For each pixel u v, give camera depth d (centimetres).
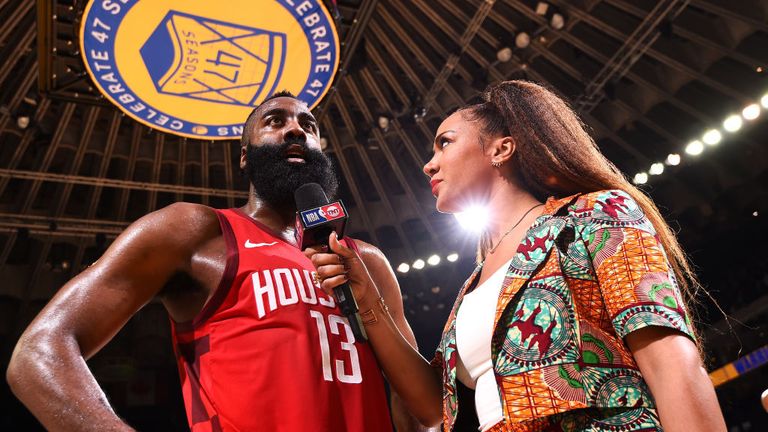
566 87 628
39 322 126
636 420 100
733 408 785
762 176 705
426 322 923
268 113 181
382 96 643
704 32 546
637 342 99
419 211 770
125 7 406
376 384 145
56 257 828
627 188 125
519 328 111
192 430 136
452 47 584
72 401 114
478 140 143
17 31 527
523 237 124
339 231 150
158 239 143
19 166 712
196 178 745
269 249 153
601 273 106
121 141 672
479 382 122
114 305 133
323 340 141
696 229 773
